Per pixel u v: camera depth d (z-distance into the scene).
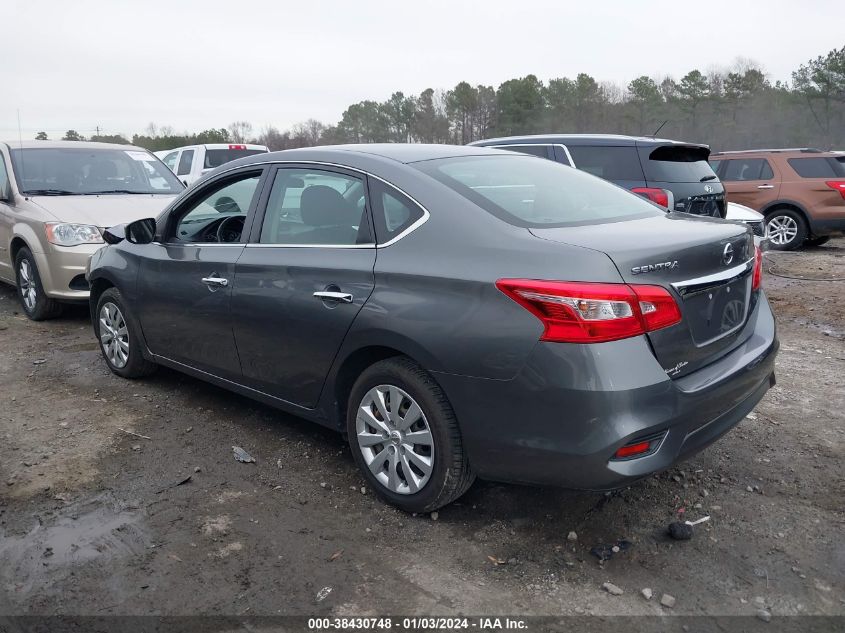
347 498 3.63
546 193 3.62
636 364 2.78
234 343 4.17
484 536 3.27
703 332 3.09
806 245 13.09
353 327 3.41
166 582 2.96
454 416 3.19
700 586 2.90
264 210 4.06
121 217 7.04
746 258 3.43
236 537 3.29
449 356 3.06
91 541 3.27
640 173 7.74
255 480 3.84
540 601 2.82
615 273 2.78
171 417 4.71
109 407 4.90
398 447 3.41
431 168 3.58
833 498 3.55
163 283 4.64
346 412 3.77
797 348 6.11
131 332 5.15
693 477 3.78
